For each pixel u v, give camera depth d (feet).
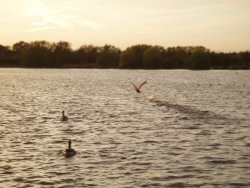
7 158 117.39
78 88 413.59
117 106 245.86
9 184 95.81
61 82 524.52
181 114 206.69
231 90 391.65
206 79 617.62
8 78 615.98
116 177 100.94
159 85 469.16
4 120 186.91
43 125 173.58
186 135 150.10
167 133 153.99
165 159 116.47
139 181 98.12
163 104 257.14
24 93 347.97
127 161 114.42
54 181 98.02
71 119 191.21
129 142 138.31
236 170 106.73
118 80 577.43
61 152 124.26
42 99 293.02
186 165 110.73
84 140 141.69
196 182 97.66
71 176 101.55
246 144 135.85
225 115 203.00
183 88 418.72
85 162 113.50
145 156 119.65
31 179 99.30
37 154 122.01
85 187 94.07
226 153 123.65
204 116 198.80
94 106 246.27
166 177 101.04
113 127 168.55
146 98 299.79
